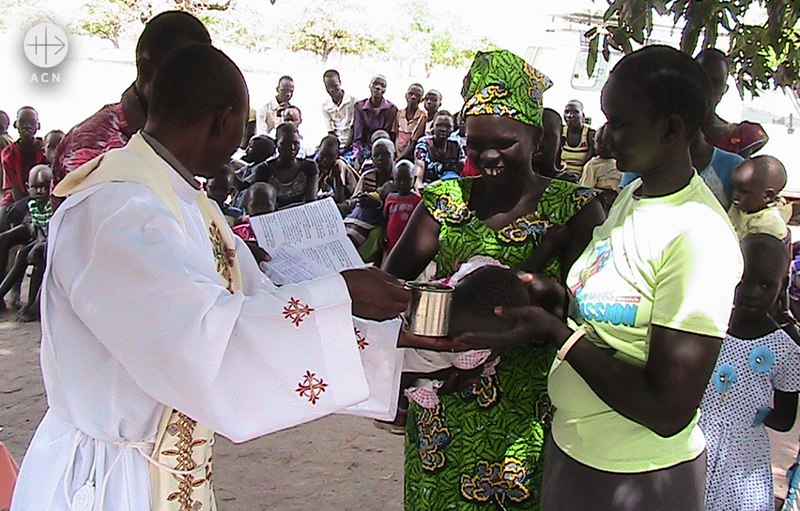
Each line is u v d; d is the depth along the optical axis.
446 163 8.94
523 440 2.38
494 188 2.40
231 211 6.23
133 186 1.69
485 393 2.38
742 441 2.90
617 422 1.97
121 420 1.76
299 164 7.72
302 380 1.70
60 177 3.04
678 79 1.81
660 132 1.84
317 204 2.47
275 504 3.96
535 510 2.43
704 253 1.79
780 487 4.18
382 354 2.04
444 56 27.86
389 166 8.02
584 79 12.41
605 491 1.99
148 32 2.66
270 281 2.20
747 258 2.82
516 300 2.02
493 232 2.38
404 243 2.54
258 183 6.70
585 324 2.02
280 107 11.35
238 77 1.82
